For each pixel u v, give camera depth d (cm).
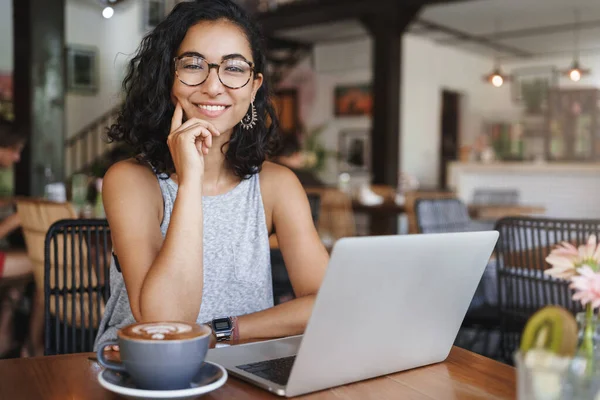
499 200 800
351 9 802
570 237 190
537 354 62
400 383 94
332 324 84
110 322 139
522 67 1212
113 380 81
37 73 481
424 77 1090
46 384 89
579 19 895
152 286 112
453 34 1003
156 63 135
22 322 356
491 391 91
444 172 1188
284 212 148
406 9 783
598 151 1127
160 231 133
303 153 930
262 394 86
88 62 1020
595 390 60
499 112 1252
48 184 488
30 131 479
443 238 91
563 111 1163
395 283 88
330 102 1116
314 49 1134
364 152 1073
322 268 145
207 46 130
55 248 165
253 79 140
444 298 98
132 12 1009
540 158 1116
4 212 573
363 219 876
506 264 205
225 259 140
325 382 88
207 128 123
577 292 82
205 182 142
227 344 117
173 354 77
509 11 857
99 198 387
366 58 1059
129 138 140
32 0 475
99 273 169
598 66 1138
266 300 146
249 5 891
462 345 336
